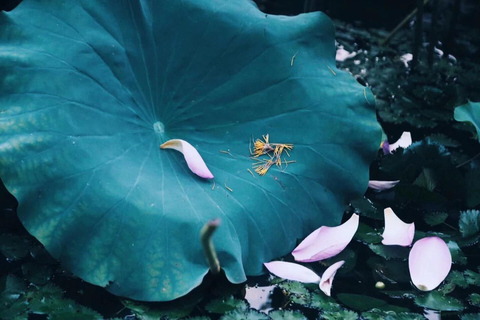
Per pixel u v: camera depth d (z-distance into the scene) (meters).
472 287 1.38
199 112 1.41
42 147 1.29
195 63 1.42
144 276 1.27
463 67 2.03
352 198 1.43
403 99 1.84
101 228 1.27
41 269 1.31
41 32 1.35
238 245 1.31
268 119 1.42
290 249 1.37
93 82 1.35
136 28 1.40
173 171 1.35
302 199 1.39
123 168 1.31
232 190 1.35
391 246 1.43
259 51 1.44
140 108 1.38
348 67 1.94
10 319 1.23
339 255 1.41
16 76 1.31
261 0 2.17
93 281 1.26
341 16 2.20
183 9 1.43
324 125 1.42
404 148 1.56
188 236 1.29
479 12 2.26
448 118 1.80
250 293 1.32
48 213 1.27
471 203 1.52
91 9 1.38
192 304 1.28
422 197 1.51
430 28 2.12
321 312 1.29
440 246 1.38
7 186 1.26
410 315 1.29
